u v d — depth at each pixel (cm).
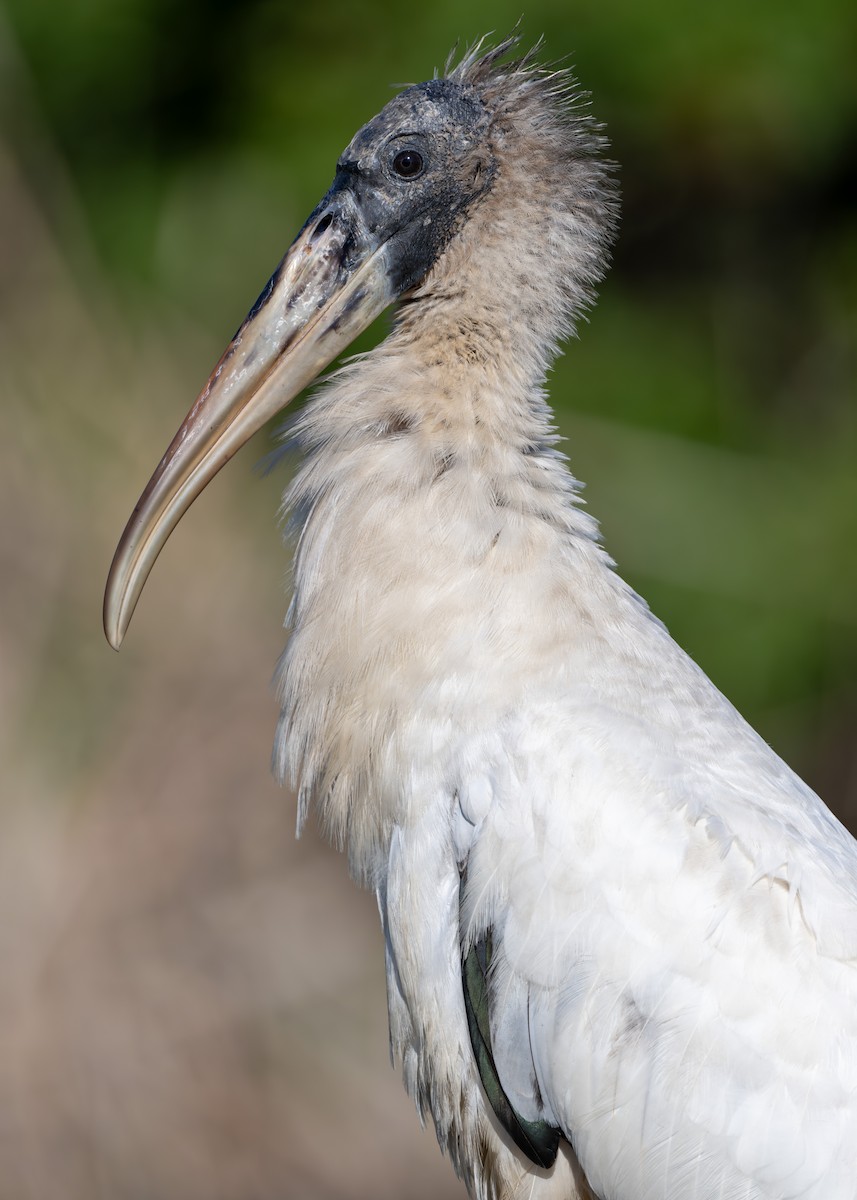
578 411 1276
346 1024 1181
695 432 1292
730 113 1311
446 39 1264
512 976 537
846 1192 499
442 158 602
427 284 603
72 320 1271
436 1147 1165
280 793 1195
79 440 1235
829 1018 508
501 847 536
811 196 1365
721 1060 512
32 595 1203
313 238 614
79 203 1314
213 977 1156
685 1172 517
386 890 573
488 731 547
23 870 1140
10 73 1312
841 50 1303
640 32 1272
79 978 1130
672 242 1370
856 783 1288
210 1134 1125
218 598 1197
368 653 563
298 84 1302
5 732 1165
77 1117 1104
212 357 1277
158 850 1168
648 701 553
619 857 526
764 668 1231
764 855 523
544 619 554
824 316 1356
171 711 1187
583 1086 529
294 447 612
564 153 609
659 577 1238
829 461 1305
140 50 1335
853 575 1253
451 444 576
